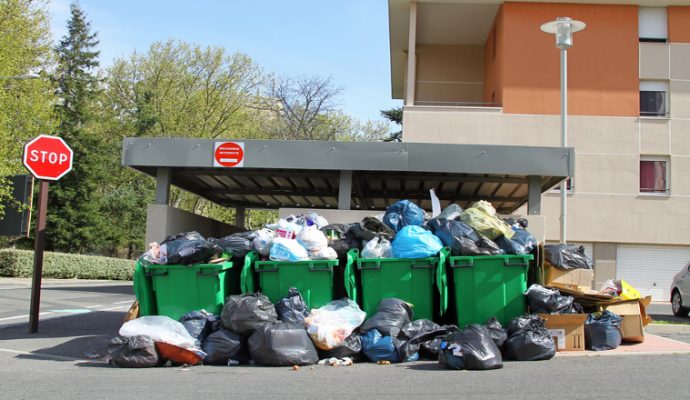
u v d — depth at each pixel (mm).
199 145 12016
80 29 39844
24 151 10141
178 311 8617
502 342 7723
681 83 26234
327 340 7629
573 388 6027
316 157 12055
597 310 9156
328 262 8594
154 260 8781
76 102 37938
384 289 8656
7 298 17172
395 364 7613
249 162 11984
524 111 25969
